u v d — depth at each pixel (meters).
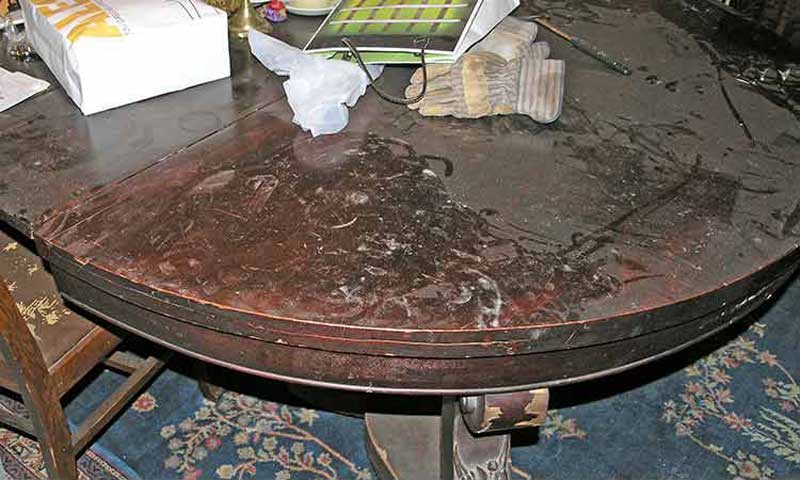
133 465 1.59
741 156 1.12
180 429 1.66
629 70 1.33
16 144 1.10
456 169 1.09
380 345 0.85
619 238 0.97
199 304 0.87
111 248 0.93
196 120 1.17
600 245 0.96
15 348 1.15
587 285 0.90
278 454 1.63
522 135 1.16
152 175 1.05
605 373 0.94
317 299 0.87
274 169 1.08
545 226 0.98
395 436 1.56
